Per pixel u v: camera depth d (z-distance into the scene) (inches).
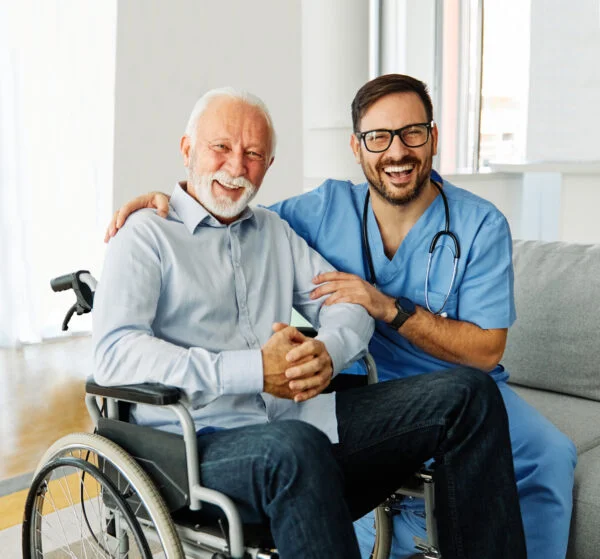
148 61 116.0
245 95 57.3
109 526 55.5
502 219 65.6
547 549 61.8
